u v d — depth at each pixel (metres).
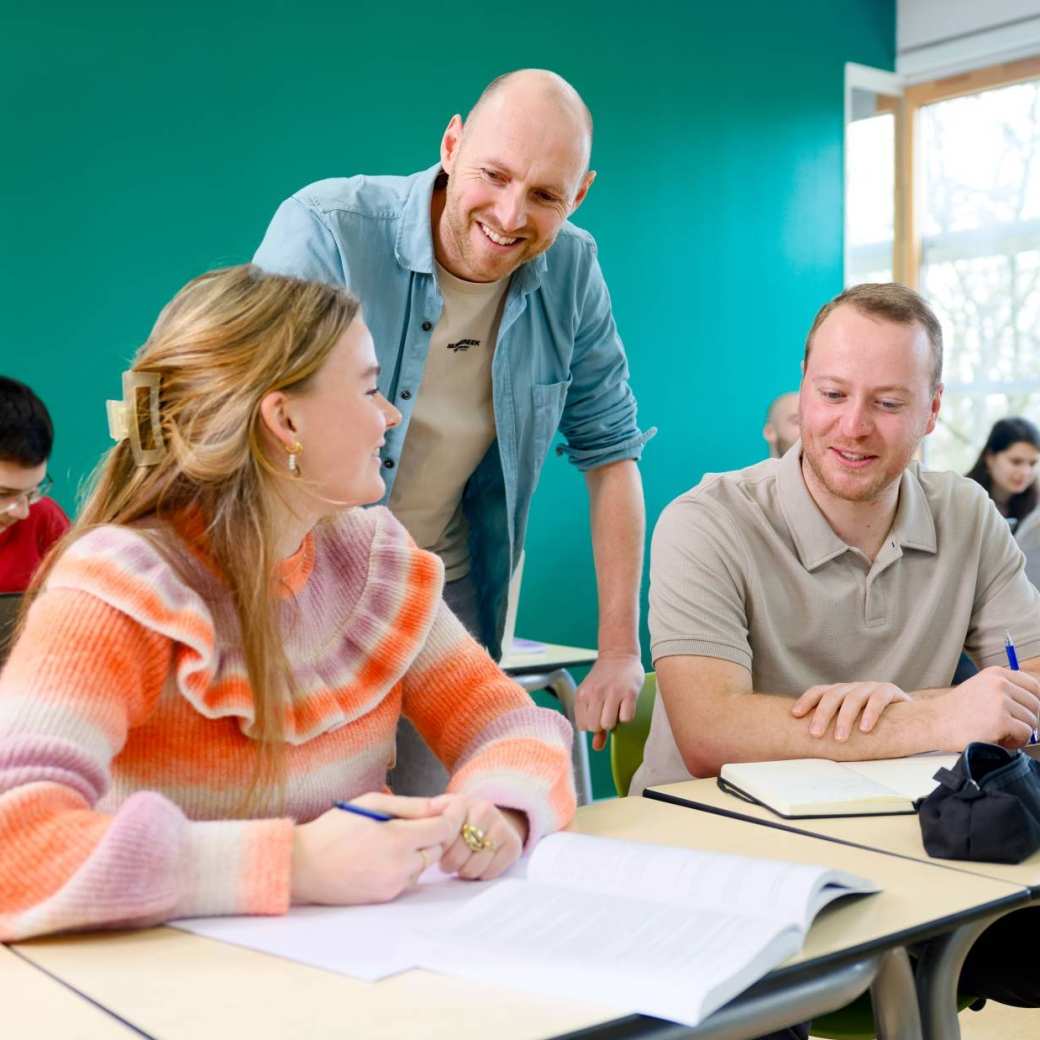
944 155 5.31
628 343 4.55
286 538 1.23
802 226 5.06
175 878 1.00
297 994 0.87
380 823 1.08
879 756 1.66
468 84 4.14
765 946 0.92
